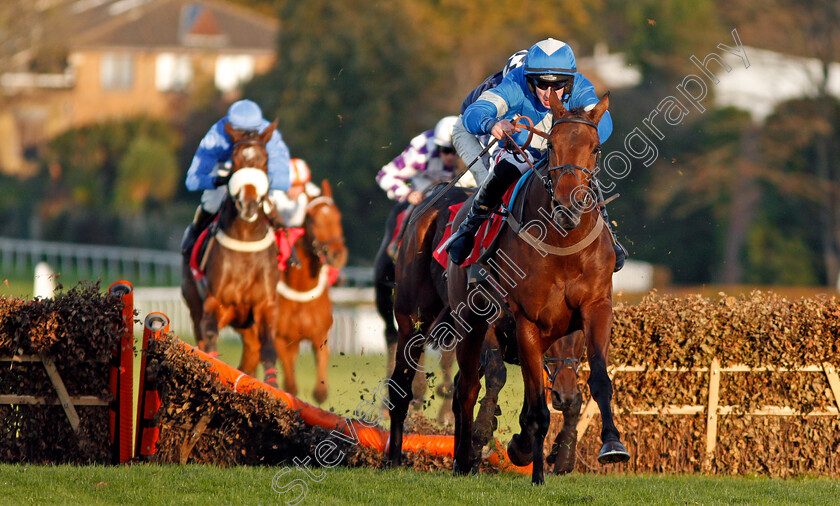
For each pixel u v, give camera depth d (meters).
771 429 8.63
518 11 40.75
